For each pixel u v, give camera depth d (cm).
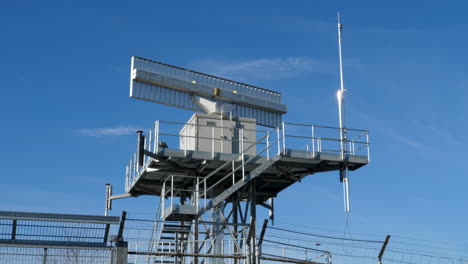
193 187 3188
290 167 2992
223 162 3002
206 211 2827
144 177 3212
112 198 3556
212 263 2817
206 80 3325
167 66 3216
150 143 2972
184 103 3256
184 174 3131
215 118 3198
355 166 2980
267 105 3516
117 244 2045
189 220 2908
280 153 2809
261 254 2409
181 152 2920
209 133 3144
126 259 2038
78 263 1994
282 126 2839
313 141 2872
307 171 3020
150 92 3152
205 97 3300
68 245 1998
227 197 3111
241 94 3416
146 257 2711
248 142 3077
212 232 2938
